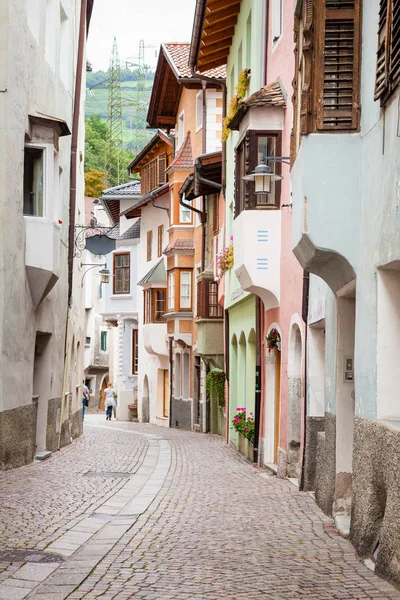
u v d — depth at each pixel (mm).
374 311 9695
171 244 42000
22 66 18781
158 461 21594
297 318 16750
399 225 8531
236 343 27703
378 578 8625
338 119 10492
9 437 18188
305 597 7836
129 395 55000
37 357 22594
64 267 25125
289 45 18219
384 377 9594
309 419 15750
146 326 47938
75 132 25938
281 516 12859
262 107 18719
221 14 25141
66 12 23844
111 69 105562
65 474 17953
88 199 75062
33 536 11141
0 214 17469
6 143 17594
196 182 30109
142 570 9250
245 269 19000
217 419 35812
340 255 10500
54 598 8031
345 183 10484
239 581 8594
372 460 9578
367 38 10195
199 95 38312
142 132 113625
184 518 12812
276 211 19000
